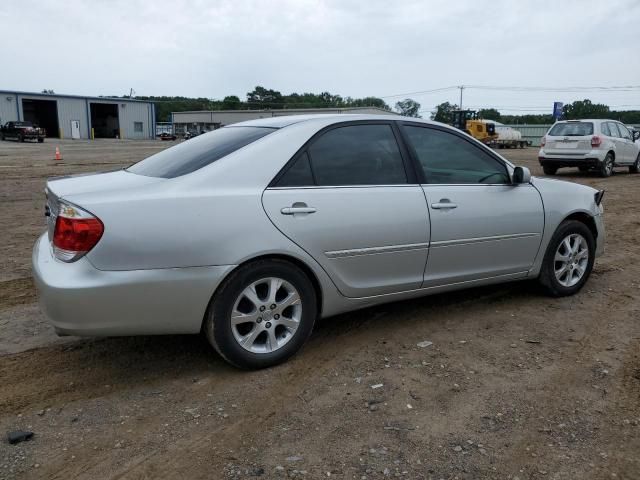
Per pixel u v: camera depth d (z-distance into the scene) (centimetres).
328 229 372
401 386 349
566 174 1756
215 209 338
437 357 392
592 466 272
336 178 386
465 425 306
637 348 409
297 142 377
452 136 452
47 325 450
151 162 411
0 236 778
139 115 7144
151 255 321
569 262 517
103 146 4272
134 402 330
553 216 493
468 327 447
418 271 422
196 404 328
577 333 437
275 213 354
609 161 1638
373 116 419
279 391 343
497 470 268
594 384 354
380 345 412
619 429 304
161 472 266
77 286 310
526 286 545
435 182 432
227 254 339
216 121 8356
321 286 380
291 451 282
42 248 359
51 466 269
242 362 359
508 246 468
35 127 4794
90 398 335
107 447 285
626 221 952
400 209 403
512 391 344
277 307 366
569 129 1642
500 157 477
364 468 269
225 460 275
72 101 6438
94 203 317
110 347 408
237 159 359
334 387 348
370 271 398
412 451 282
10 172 1831
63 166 2127
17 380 357
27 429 300
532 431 301
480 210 445
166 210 327
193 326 343
